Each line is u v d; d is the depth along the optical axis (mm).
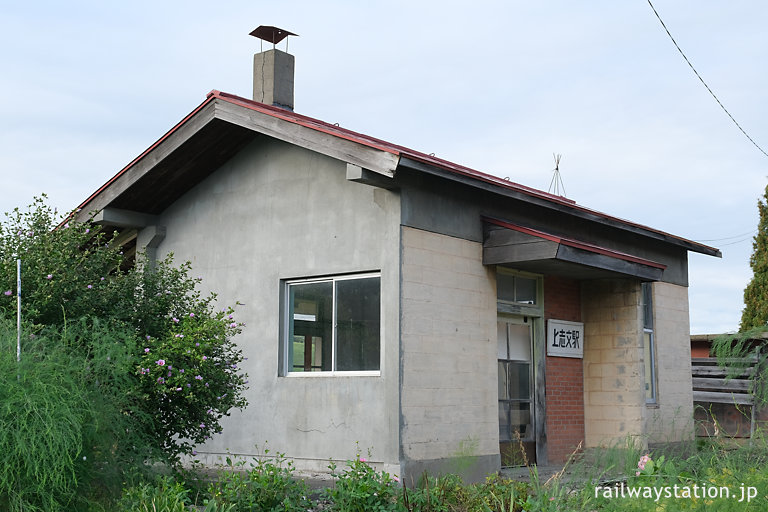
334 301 11008
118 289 9281
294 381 11133
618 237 14164
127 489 7293
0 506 6309
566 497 7887
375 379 10258
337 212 11039
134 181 12273
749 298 23562
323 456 10656
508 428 11992
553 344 12898
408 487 9758
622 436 12953
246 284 11922
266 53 14773
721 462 9156
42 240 9125
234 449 11586
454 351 10742
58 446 6359
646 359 14773
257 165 12070
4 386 6430
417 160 9781
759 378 15312
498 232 11273
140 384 8250
